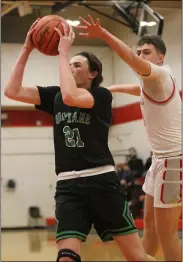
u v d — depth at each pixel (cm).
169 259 410
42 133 1688
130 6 1155
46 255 877
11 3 1155
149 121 409
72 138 345
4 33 1464
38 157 1677
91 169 340
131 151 1520
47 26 352
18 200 1644
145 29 1105
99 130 347
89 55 370
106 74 1552
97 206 338
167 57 1365
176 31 1344
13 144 1667
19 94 367
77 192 337
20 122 1675
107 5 1217
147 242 438
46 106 378
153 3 1342
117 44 337
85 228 334
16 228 1620
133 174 1380
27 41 364
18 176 1656
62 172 347
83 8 1405
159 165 411
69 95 327
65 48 343
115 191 342
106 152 349
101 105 349
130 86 466
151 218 433
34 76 1559
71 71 348
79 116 346
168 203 406
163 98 397
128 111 1605
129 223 340
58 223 333
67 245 323
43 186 1666
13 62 1518
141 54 427
